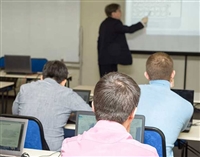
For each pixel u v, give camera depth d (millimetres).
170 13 5324
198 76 5477
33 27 6137
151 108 1935
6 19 6215
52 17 6027
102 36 5062
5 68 4992
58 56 6109
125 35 5523
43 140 2023
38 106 2229
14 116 1965
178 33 5328
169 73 2076
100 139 1045
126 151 1017
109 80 1120
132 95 1078
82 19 5953
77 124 1841
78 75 6105
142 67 5664
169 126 1899
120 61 5078
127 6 5508
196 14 5223
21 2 6113
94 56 6000
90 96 3086
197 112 2914
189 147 3521
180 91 2537
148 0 5402
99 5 5840
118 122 1065
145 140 1812
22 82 5402
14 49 6262
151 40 5457
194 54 5312
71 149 1070
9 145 1700
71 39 6016
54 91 2264
